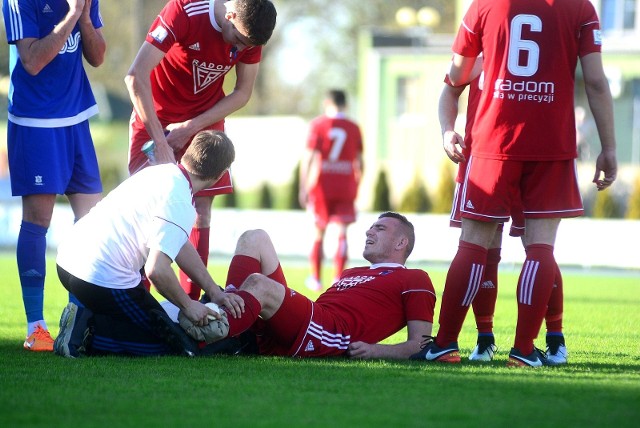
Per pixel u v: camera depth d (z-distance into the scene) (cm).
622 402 1655
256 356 2200
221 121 2756
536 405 1619
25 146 2470
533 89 2062
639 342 2808
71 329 2156
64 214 8419
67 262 2116
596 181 2161
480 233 2139
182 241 2073
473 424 1466
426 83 13162
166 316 2134
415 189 11275
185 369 1959
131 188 2120
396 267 2320
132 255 2102
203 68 2625
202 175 2130
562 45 2073
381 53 13325
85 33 2550
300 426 1444
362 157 5562
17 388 1734
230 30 2527
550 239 2106
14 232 8925
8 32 2431
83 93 2580
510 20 2077
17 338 2662
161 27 2542
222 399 1648
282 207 12044
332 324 2194
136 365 2011
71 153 2531
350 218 5488
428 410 1571
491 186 2088
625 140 12038
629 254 7475
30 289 2438
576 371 2056
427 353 2177
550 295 2133
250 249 2283
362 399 1661
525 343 2108
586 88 2117
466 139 2289
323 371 1964
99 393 1691
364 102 13688
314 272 5231
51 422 1458
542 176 2083
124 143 15275
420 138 13188
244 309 2117
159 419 1484
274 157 14575
